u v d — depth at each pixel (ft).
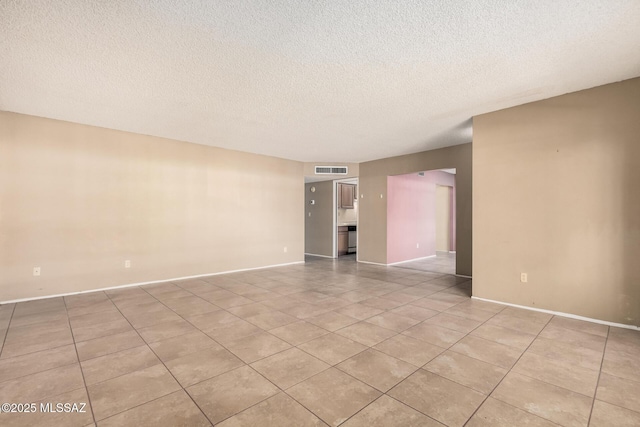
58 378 6.68
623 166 9.72
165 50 7.90
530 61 8.50
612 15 6.54
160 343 8.51
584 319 10.36
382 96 10.92
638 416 5.45
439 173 28.76
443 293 14.02
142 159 15.69
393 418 5.38
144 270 15.72
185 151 17.25
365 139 16.88
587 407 5.71
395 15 6.54
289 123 14.01
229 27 6.95
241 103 11.55
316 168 23.50
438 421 5.30
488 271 12.57
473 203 12.89
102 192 14.47
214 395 6.06
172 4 6.16
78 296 13.34
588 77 9.49
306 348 8.18
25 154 12.64
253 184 20.34
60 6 6.17
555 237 10.96
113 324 9.95
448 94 10.75
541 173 11.24
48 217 13.11
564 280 10.77
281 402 5.84
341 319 10.46
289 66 8.75
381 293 14.03
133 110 12.26
